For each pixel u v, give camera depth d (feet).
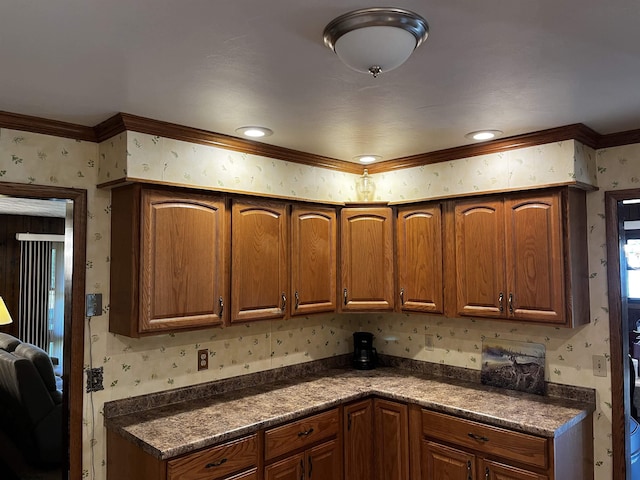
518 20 4.57
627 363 8.89
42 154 7.84
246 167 9.36
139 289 7.79
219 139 8.77
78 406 7.98
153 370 8.91
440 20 4.56
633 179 8.75
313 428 8.94
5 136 7.50
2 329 20.98
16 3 4.19
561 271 8.54
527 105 7.18
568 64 5.65
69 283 8.13
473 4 4.26
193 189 8.49
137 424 7.96
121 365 8.52
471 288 9.72
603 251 9.04
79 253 8.12
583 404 8.96
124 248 8.04
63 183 8.02
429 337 11.53
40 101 6.89
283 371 11.01
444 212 10.23
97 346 8.26
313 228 10.49
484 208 9.59
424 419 9.32
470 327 10.80
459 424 8.75
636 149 8.73
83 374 8.07
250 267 9.26
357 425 9.82
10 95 6.64
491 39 4.97
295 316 10.03
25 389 11.84
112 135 8.01
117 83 6.21
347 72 5.85
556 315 8.57
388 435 9.87
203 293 8.52
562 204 8.57
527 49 5.22
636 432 11.01
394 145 9.66
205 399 9.40
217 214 8.79
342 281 10.98
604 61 5.57
